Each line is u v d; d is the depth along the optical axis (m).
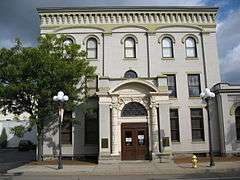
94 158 33.19
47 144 33.28
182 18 36.47
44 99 28.97
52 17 35.94
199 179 18.73
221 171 22.47
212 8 36.53
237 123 33.34
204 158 31.70
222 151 33.22
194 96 35.25
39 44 30.12
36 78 28.69
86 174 22.58
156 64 35.47
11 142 66.75
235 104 33.41
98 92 30.50
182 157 33.09
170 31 36.16
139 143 30.38
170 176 20.67
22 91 28.61
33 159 37.38
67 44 33.25
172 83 35.41
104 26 35.91
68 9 35.78
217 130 34.41
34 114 29.64
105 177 20.78
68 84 29.19
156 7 36.06
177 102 34.84
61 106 26.12
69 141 33.66
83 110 33.38
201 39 36.38
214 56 36.06
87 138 33.56
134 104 30.91
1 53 28.64
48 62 28.17
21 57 28.45
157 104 30.47
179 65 35.66
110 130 29.97
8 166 29.27
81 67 29.78
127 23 36.03
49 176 21.83
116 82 30.92
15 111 30.25
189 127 34.41
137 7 35.94
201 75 35.66
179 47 36.03
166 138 29.77
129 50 35.75
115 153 29.41
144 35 36.00
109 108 30.36
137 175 21.67
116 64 35.28
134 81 30.64
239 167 23.80
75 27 35.81
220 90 33.53
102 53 35.47
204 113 34.75
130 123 30.58
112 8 35.84
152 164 27.44
